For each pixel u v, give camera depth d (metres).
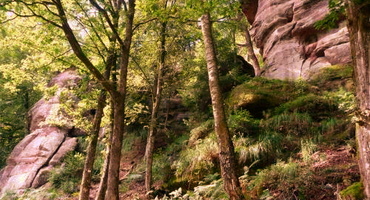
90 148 7.32
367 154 3.34
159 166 9.45
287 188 4.88
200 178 7.20
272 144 6.92
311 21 11.41
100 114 7.55
